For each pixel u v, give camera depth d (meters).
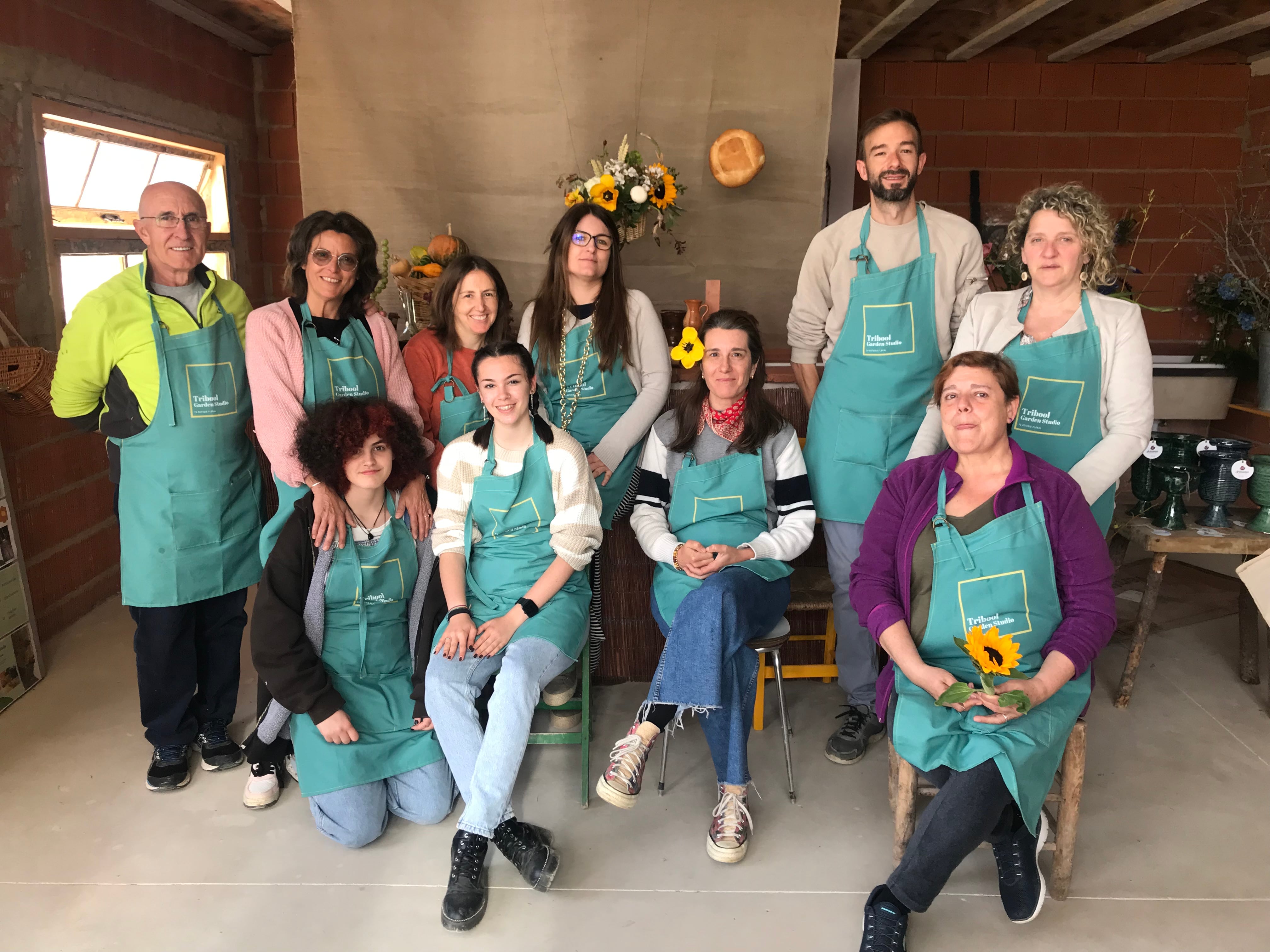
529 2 3.81
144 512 2.47
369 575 2.37
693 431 2.56
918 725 1.97
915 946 1.99
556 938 2.01
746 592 2.29
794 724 2.95
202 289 2.56
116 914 2.07
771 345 4.16
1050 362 2.30
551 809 2.48
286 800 2.52
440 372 2.71
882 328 2.58
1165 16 4.38
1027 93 5.44
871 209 2.63
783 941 2.01
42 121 3.32
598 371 2.72
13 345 3.17
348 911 2.09
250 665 3.32
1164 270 5.60
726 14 3.83
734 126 3.93
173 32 4.29
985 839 2.06
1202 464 3.18
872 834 2.38
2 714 2.94
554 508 2.41
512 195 3.98
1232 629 3.66
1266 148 5.28
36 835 2.35
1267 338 4.81
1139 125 5.47
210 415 2.50
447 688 2.24
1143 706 3.07
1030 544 2.00
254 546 2.67
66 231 3.46
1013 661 1.87
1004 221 5.56
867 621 2.15
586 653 2.45
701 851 2.31
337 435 2.26
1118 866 2.26
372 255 2.55
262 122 5.20
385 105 3.90
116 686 3.15
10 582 3.03
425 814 2.40
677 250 4.07
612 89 3.89
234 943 1.99
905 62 5.41
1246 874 2.23
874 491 2.65
